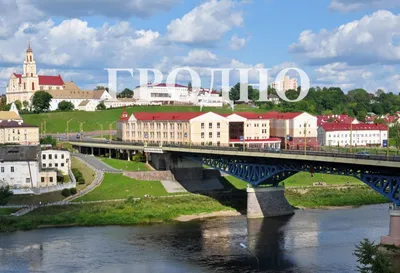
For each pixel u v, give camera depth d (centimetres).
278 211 16162
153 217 15675
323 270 10619
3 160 17738
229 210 16712
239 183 19625
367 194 18688
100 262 11450
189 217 15988
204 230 14275
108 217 15438
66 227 14738
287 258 11488
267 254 11844
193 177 19812
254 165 15500
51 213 15612
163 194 18038
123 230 14362
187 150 17938
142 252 12175
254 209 15862
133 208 16212
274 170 14838
